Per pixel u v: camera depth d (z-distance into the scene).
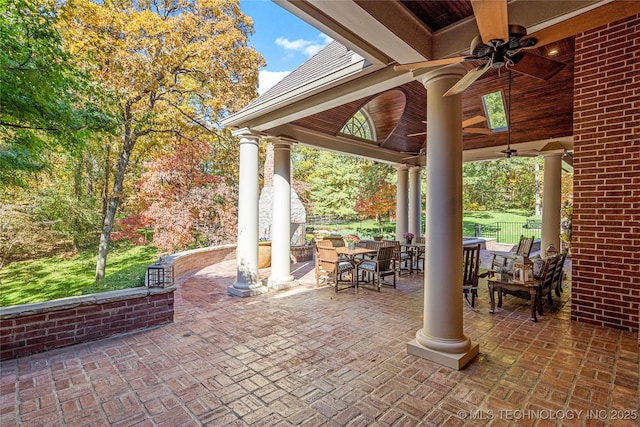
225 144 12.04
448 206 3.21
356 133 7.91
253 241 5.94
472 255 4.96
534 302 4.43
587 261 4.32
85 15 8.06
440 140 3.22
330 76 3.98
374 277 6.73
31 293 8.78
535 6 2.49
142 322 4.13
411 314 4.73
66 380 2.88
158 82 9.61
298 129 6.29
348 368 3.11
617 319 4.09
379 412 2.43
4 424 2.28
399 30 2.80
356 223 19.98
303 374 3.00
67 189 10.14
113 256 12.45
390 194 15.82
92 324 3.75
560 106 6.00
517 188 21.02
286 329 4.14
